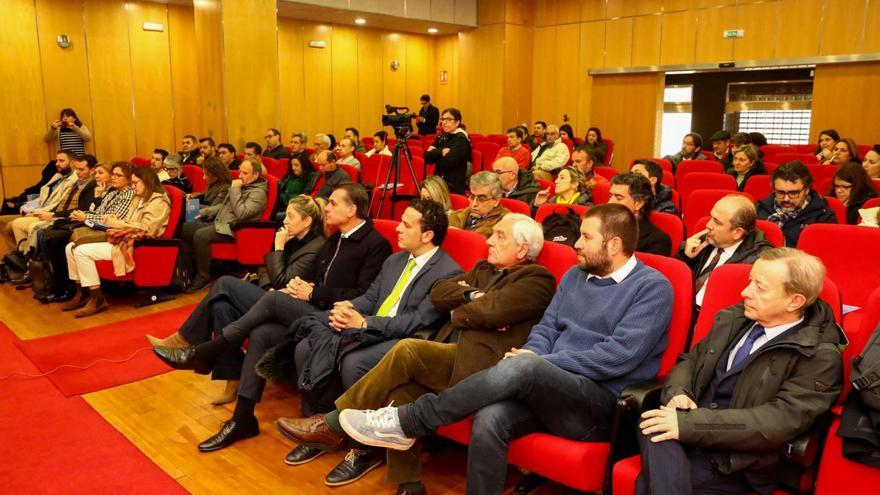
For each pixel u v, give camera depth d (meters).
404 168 6.34
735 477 1.72
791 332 1.78
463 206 4.05
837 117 9.16
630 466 1.79
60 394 3.18
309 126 11.70
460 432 2.14
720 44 10.08
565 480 1.88
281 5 9.83
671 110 10.90
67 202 5.40
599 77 11.50
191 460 2.58
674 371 1.94
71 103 8.97
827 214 3.40
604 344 2.04
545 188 4.71
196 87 10.07
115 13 9.23
